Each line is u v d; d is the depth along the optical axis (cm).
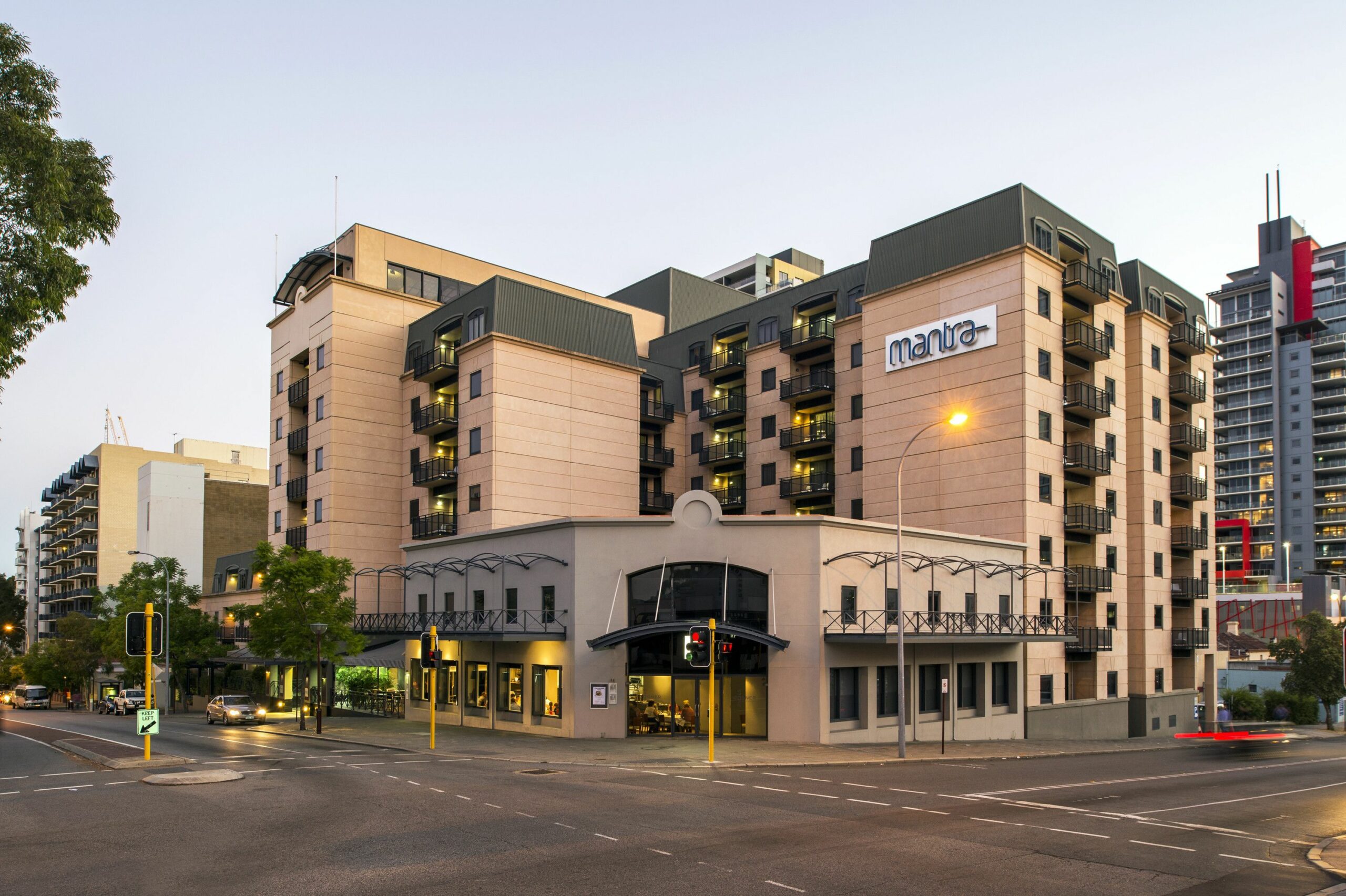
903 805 1906
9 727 4438
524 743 3256
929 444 4875
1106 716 4931
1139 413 5441
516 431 5303
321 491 5862
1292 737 5672
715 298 8031
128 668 6894
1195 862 1407
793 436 5897
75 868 1285
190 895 1149
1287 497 14750
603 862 1331
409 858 1350
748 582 3459
